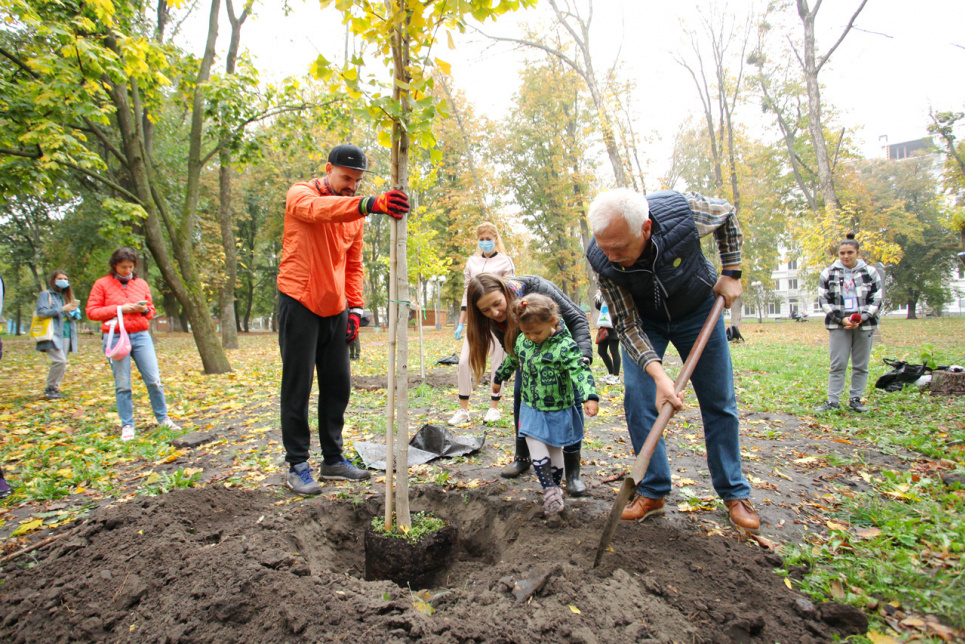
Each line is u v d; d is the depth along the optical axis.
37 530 3.02
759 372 8.76
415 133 2.18
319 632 1.76
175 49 10.10
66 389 8.84
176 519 2.65
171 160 17.39
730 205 2.72
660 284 2.57
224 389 8.10
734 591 2.06
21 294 35.25
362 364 11.14
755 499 3.13
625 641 1.73
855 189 26.73
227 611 1.85
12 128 7.45
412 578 2.29
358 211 2.60
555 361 2.93
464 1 2.13
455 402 6.37
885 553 2.35
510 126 27.78
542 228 28.25
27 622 1.94
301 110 10.73
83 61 7.22
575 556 2.31
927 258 37.19
